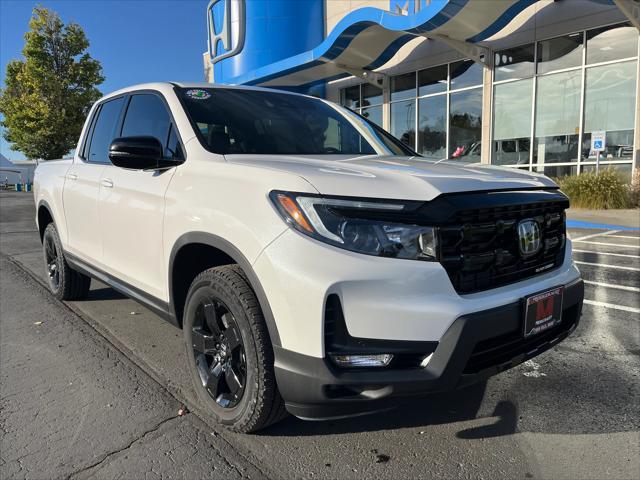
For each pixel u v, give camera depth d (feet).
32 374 11.30
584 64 43.55
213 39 72.28
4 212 49.70
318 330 6.98
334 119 12.80
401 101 59.62
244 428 8.52
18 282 19.63
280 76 62.44
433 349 7.09
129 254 11.26
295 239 7.21
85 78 98.58
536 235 8.49
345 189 7.26
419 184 7.43
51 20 95.09
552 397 10.28
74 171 14.49
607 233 32.09
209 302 8.90
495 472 7.89
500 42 48.47
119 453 8.32
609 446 8.56
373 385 7.03
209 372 9.24
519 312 7.84
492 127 50.65
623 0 36.50
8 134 101.30
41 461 8.11
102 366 11.73
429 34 46.14
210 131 10.28
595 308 16.05
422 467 8.02
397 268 7.02
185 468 7.95
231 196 8.26
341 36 49.11
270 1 64.85
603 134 41.22
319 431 9.02
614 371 11.43
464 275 7.48
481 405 9.98
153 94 11.76
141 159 9.75
